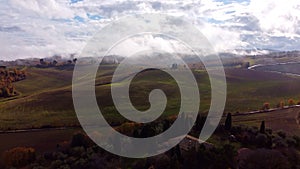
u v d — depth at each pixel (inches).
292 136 2618.1
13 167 2321.6
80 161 2043.6
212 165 1931.6
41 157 2331.4
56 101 4249.5
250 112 3476.9
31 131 3088.1
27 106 4220.0
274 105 3878.0
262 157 1995.6
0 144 2711.6
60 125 3196.4
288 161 2090.3
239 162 2015.3
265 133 2600.9
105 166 1999.3
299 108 3725.4
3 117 3730.3
